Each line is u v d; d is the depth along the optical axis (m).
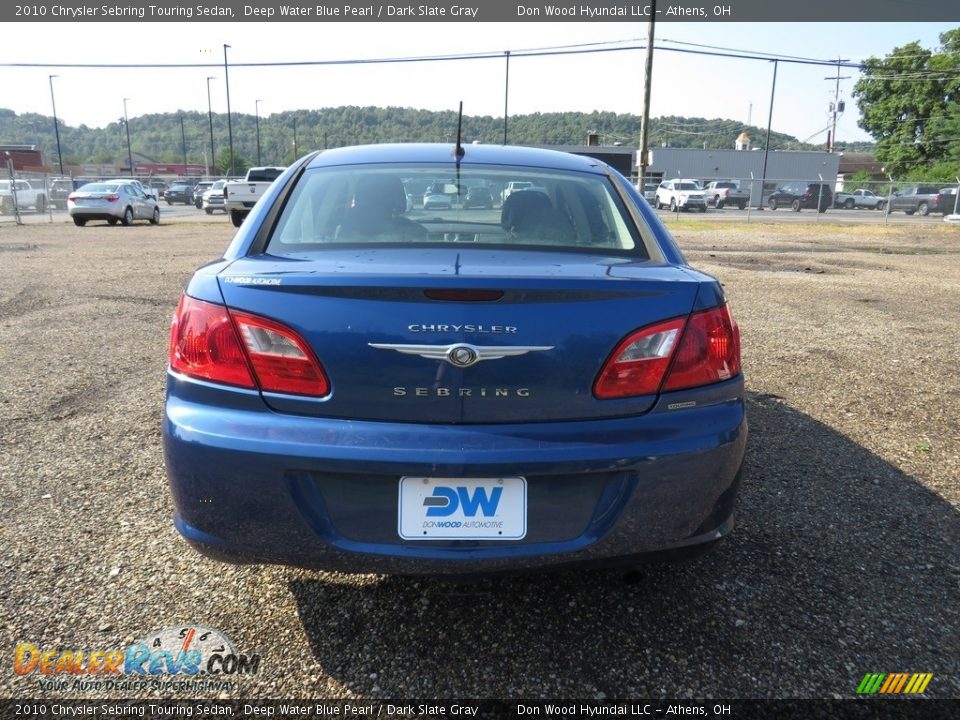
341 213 2.65
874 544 2.88
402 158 3.04
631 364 2.01
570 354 1.97
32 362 5.34
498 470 1.93
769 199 40.38
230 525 2.02
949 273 11.97
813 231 23.73
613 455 1.97
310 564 2.02
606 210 2.78
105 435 3.92
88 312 7.27
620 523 2.02
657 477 2.02
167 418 2.08
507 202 2.73
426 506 1.97
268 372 1.99
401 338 1.94
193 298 2.09
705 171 51.41
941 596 2.54
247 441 1.96
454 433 1.94
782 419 4.33
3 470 3.44
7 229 20.38
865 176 61.72
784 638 2.30
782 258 14.34
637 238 2.62
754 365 5.53
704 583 2.59
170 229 21.08
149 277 9.79
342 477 1.97
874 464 3.67
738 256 14.60
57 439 3.85
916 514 3.14
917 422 4.31
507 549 1.99
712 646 2.26
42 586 2.52
